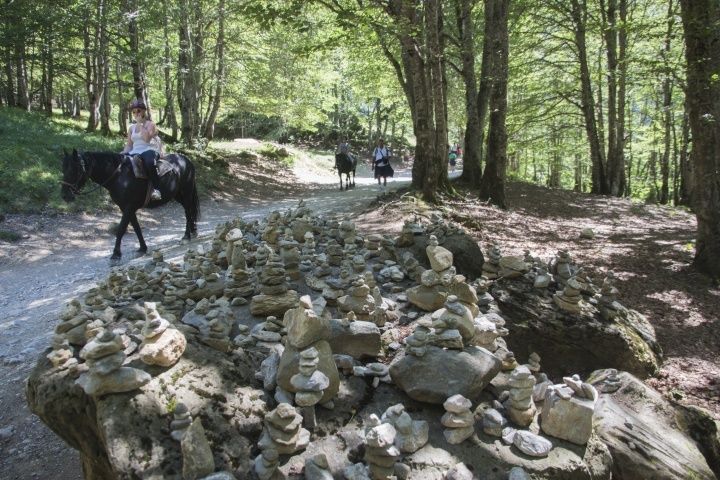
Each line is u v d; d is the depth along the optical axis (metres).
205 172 21.41
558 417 3.27
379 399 3.44
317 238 7.36
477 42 22.97
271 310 4.56
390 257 6.38
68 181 8.91
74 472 4.23
